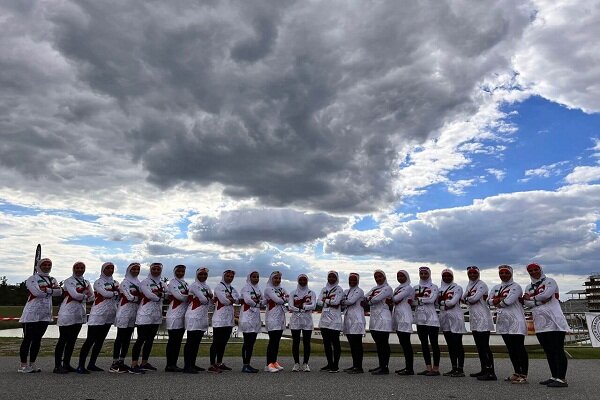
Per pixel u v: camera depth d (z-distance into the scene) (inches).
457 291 482.9
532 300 425.7
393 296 497.7
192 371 470.6
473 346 794.2
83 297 466.3
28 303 454.9
